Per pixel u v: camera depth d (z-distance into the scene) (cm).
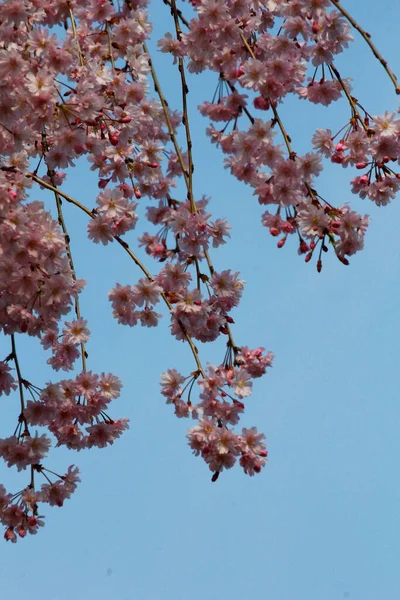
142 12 675
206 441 541
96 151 603
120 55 679
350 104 559
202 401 558
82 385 600
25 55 570
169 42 649
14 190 534
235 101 632
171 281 587
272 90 589
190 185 604
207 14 600
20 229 532
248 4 620
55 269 556
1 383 588
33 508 581
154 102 642
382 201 559
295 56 605
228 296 584
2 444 575
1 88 538
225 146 637
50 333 606
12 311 563
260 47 616
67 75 615
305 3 573
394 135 541
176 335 592
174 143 626
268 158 566
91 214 586
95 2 665
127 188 656
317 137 570
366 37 550
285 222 566
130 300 599
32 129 577
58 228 548
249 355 587
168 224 621
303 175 552
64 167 608
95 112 570
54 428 608
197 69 647
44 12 624
